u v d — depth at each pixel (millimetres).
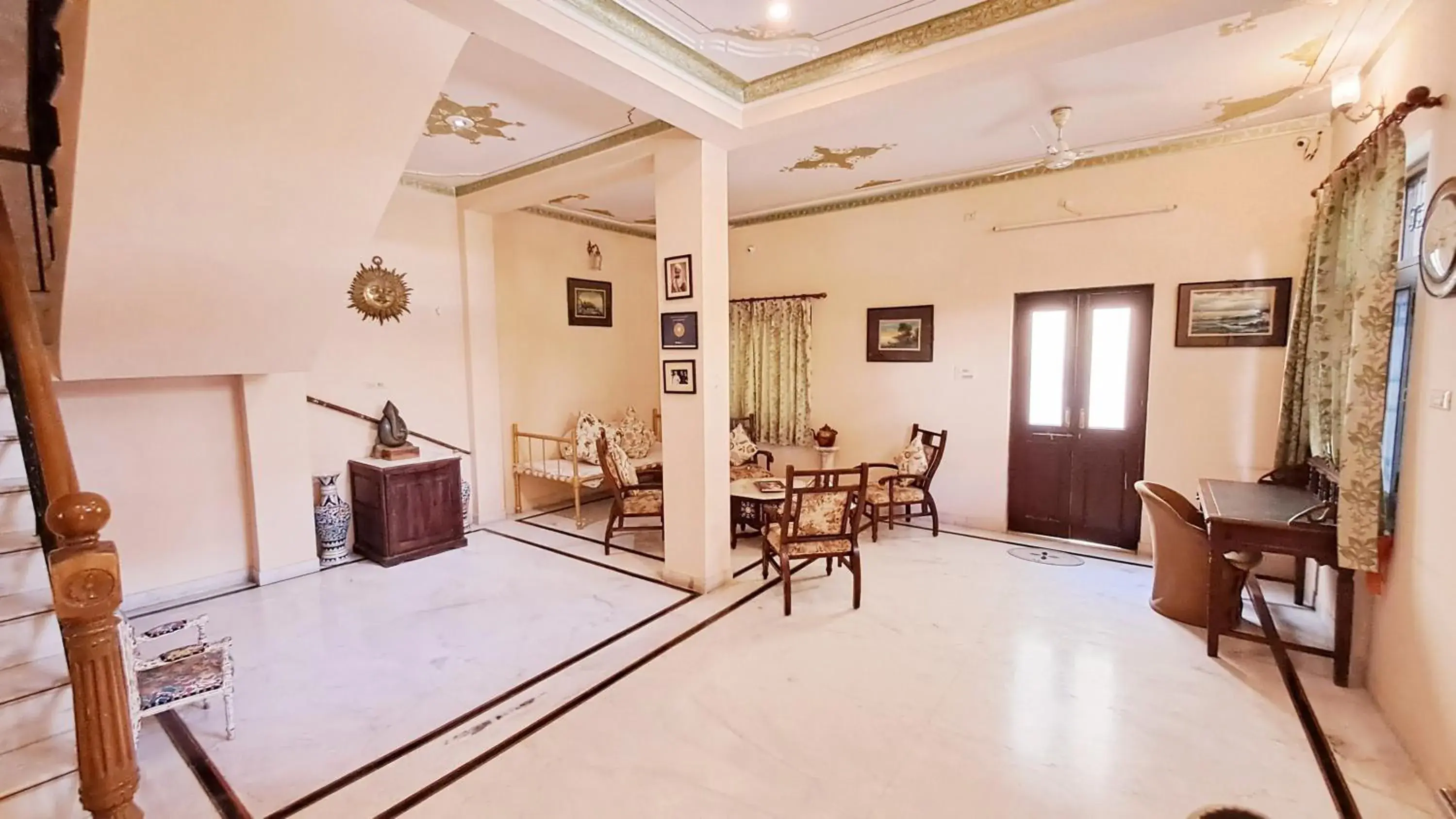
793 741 2350
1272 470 3975
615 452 4934
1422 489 2201
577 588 3926
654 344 7070
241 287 2926
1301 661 2893
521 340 5730
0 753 1610
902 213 5230
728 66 3080
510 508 5719
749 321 6109
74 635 1161
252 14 2045
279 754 2307
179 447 3760
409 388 4965
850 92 3002
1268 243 3879
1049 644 3086
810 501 3504
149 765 2250
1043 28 2480
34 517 2010
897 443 5438
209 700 2654
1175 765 2180
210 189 2451
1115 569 4145
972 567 4199
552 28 2367
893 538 4871
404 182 4848
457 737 2400
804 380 5812
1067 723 2434
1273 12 2326
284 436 4062
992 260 4859
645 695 2678
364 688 2756
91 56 1899
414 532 4492
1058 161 3840
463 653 3076
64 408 3395
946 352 5133
